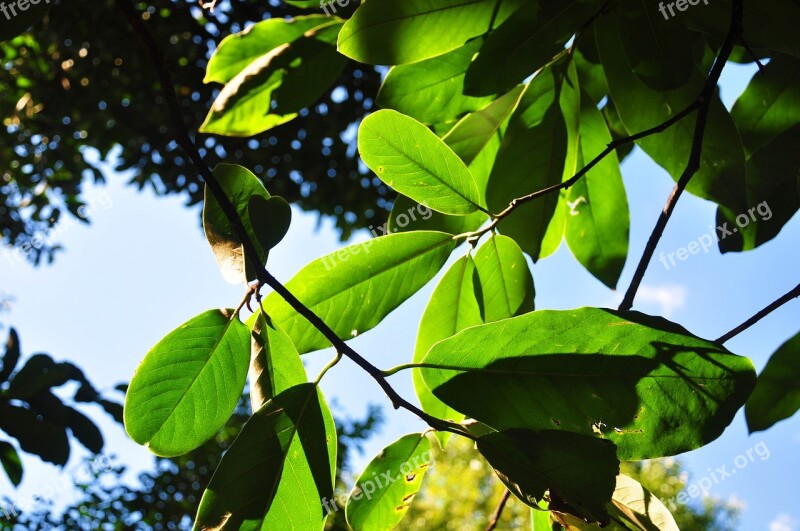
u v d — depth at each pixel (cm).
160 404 69
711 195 84
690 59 77
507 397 69
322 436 69
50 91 302
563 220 88
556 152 85
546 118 85
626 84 84
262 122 86
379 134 74
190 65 277
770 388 88
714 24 83
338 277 75
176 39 270
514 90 89
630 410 68
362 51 80
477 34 81
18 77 322
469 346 69
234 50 88
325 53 86
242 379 70
